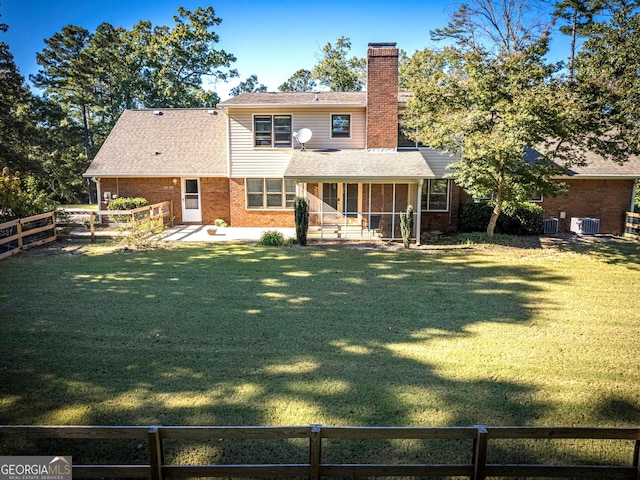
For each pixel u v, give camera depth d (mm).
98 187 21484
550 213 19812
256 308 9180
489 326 8320
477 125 15234
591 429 3834
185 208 21703
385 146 19141
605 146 15031
